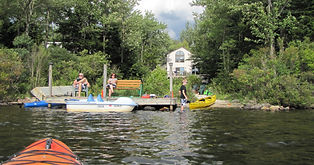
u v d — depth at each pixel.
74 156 3.65
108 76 25.19
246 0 23.81
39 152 3.58
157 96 17.22
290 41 22.75
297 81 16.03
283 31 23.67
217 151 4.68
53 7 31.69
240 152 4.62
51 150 3.66
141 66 35.84
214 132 6.59
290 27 21.09
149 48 48.47
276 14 20.55
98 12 30.80
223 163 3.97
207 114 11.25
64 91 17.27
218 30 28.14
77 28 33.50
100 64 25.08
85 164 3.86
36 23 33.75
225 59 28.75
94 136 5.98
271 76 16.92
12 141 5.42
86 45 32.12
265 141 5.54
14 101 17.45
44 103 14.61
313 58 17.23
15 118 9.27
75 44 32.91
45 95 15.18
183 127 7.41
